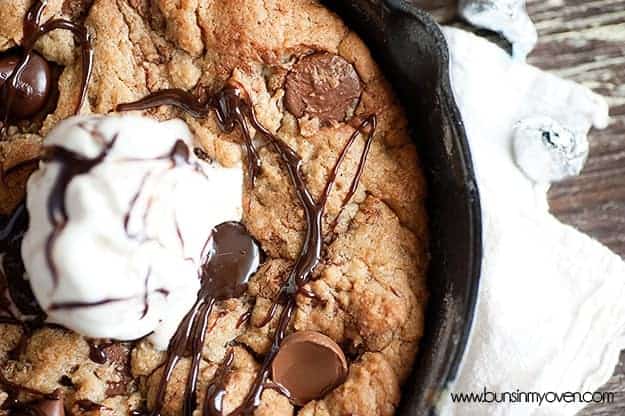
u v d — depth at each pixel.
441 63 0.44
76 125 0.43
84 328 0.42
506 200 0.50
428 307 0.46
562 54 0.52
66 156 0.42
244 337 0.45
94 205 0.42
